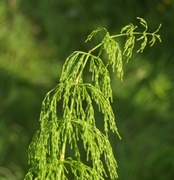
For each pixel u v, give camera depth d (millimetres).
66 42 6758
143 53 6121
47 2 7051
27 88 6551
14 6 7109
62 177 2012
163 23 6191
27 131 6172
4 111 6344
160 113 5816
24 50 6883
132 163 5445
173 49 6113
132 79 6043
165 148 5480
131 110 5871
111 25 6457
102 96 2027
